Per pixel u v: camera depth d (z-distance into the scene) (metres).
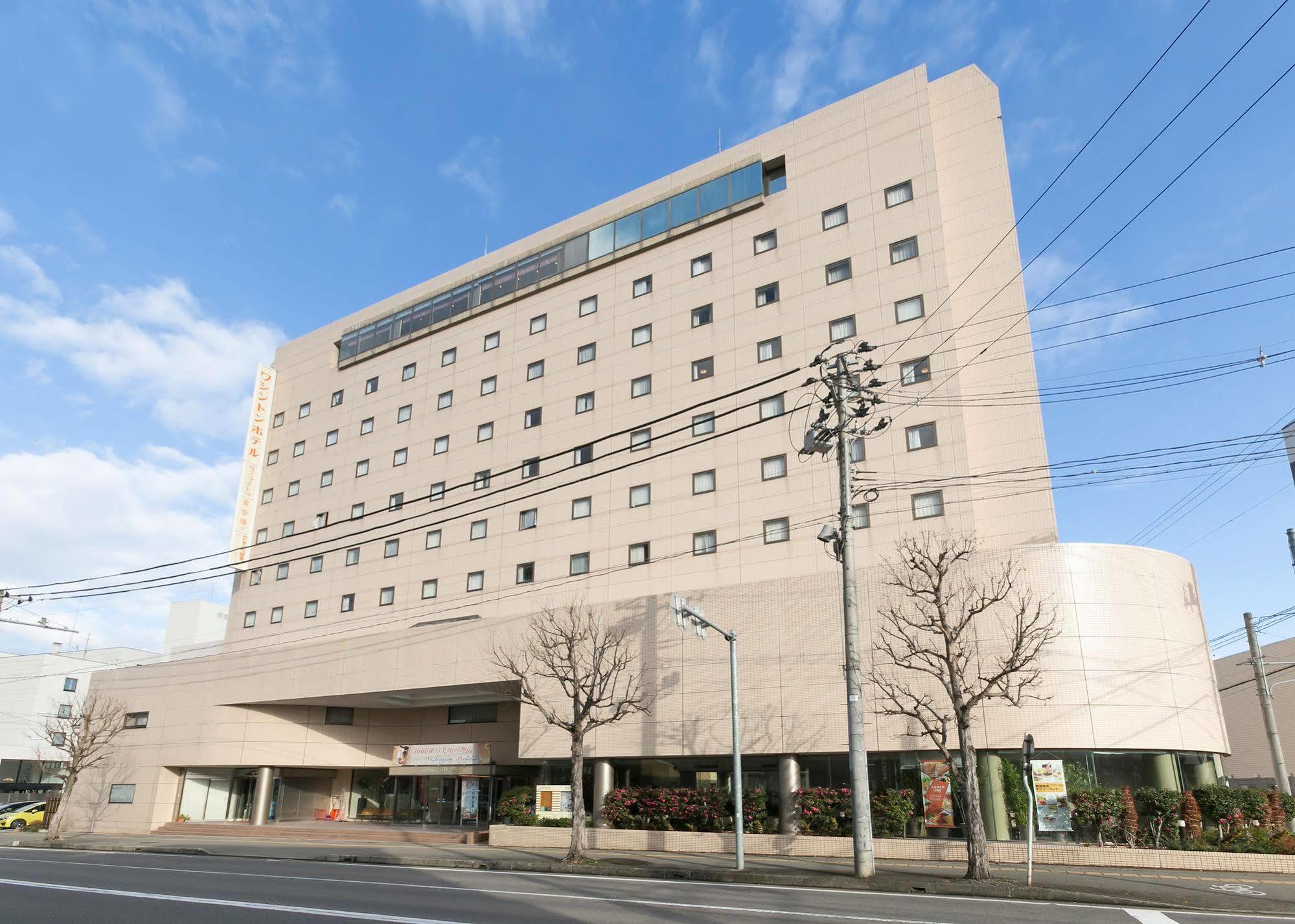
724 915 13.62
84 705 47.66
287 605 48.28
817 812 24.94
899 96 36.41
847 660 20.34
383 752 44.09
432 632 37.19
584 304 42.75
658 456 37.47
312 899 15.49
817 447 22.14
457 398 46.00
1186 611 25.41
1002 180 34.38
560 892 16.84
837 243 35.91
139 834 41.06
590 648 31.14
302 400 53.69
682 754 28.39
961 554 23.69
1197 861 20.47
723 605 29.08
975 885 17.47
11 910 14.34
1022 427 31.00
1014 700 20.16
